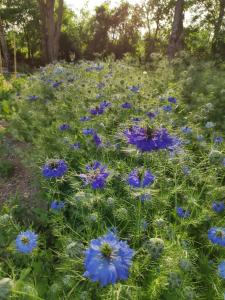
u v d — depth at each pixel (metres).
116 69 7.54
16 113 5.30
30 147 4.43
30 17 28.95
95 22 29.62
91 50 29.59
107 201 2.70
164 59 9.34
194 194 3.12
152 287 2.09
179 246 2.27
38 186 3.56
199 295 2.25
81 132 4.12
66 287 2.25
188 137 3.93
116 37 29.75
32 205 3.35
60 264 2.48
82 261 2.04
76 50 29.44
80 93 5.44
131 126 2.23
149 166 3.15
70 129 4.30
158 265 2.21
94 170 2.39
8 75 11.35
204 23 19.92
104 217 2.80
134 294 2.05
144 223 2.54
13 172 4.03
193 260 2.41
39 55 31.23
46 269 2.53
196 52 18.09
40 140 4.05
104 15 28.92
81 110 4.66
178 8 14.20
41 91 6.12
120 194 3.09
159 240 2.01
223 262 2.17
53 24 18.08
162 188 2.99
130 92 5.29
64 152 3.64
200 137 3.87
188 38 20.33
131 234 2.53
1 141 4.67
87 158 3.68
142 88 5.83
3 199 3.56
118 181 3.16
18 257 2.57
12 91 7.59
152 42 26.67
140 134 2.00
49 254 2.73
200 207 2.87
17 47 30.91
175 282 2.08
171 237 2.40
